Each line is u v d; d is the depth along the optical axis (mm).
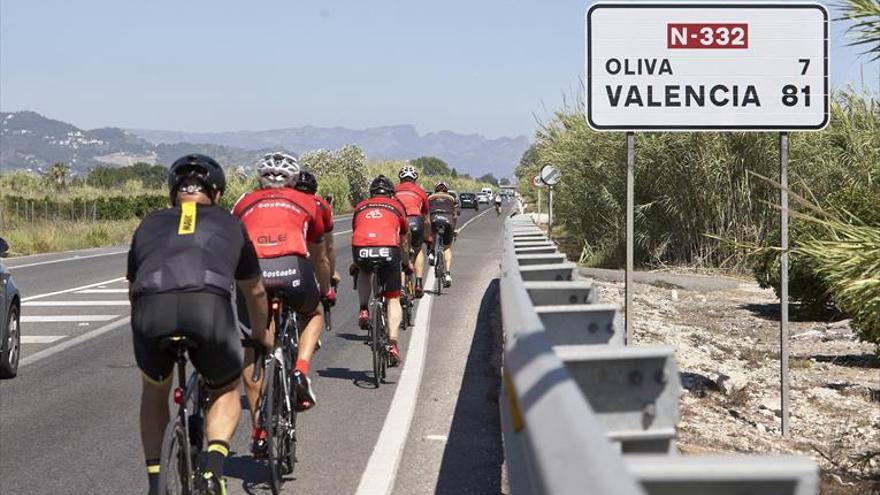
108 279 33281
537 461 2834
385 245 14625
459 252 45875
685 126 12695
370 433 11578
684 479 2672
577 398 2955
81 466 10422
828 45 12578
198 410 7852
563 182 41656
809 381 16547
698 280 30516
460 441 11102
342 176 121750
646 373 4605
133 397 14133
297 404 9875
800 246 8539
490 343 18094
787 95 12617
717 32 12656
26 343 19344
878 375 17078
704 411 13836
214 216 7375
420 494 9148
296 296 9453
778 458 2766
